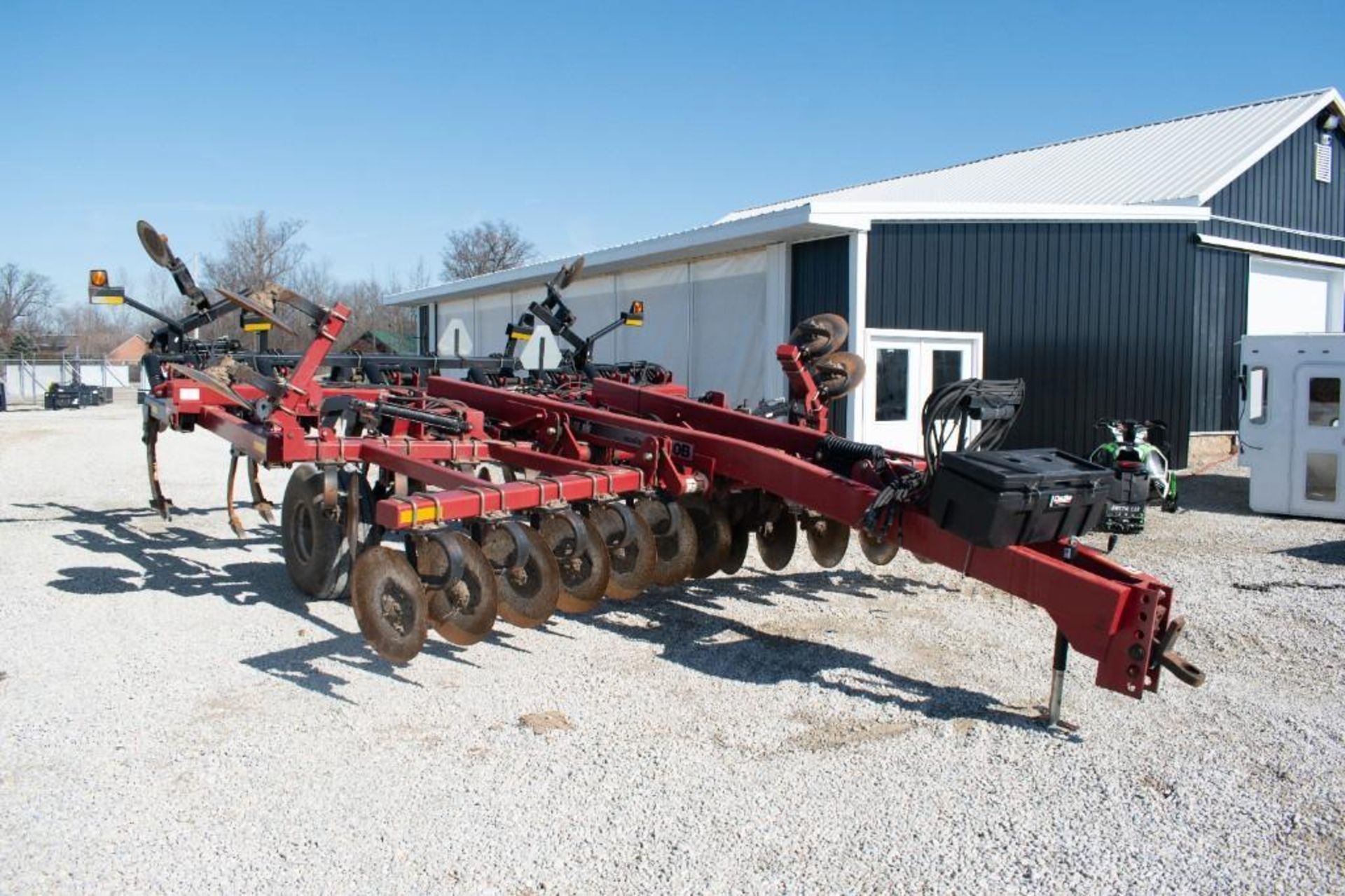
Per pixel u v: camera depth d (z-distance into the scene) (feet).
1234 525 32.73
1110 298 45.88
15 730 14.20
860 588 23.04
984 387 15.67
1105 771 13.37
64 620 19.60
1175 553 27.84
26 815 11.71
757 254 47.52
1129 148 63.05
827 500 17.03
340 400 20.24
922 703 15.79
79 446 59.62
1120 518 28.68
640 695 15.93
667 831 11.60
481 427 22.06
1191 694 16.37
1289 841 11.54
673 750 13.84
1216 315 51.47
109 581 22.75
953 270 43.01
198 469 46.39
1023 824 11.91
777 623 20.13
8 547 26.73
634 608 21.09
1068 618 14.03
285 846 11.11
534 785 12.70
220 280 143.02
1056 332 45.01
